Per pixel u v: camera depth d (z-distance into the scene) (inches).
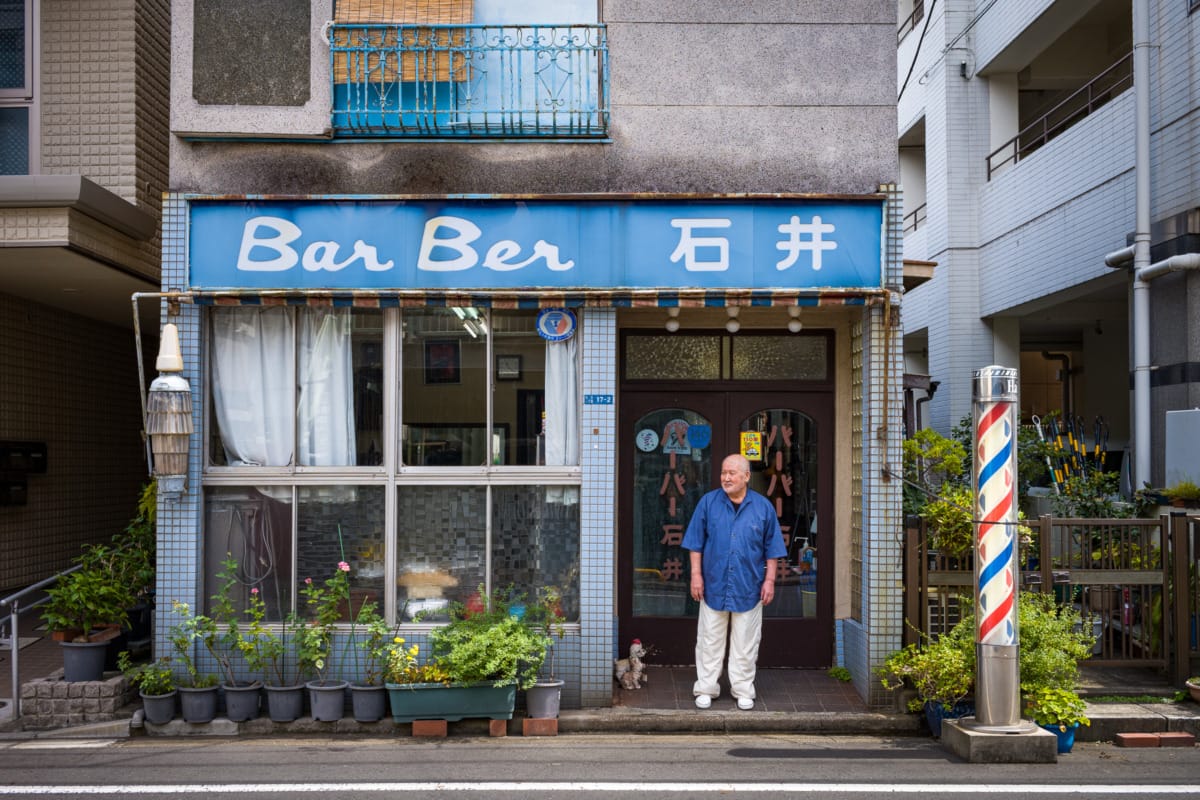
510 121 279.0
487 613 265.7
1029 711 243.4
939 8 572.7
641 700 275.4
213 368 283.0
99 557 292.7
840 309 300.5
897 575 271.6
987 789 214.7
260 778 222.4
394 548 278.1
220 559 280.2
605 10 281.9
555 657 273.7
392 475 278.7
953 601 280.1
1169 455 343.0
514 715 267.1
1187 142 352.5
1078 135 445.1
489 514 279.7
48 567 420.8
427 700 255.0
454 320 283.6
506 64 284.0
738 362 313.3
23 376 403.2
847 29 282.2
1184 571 275.4
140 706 268.2
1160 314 362.6
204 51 276.5
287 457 282.2
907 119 637.9
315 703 259.6
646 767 230.5
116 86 351.9
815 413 311.6
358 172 278.8
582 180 279.0
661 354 314.0
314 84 275.1
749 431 312.7
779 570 310.7
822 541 309.3
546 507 282.4
